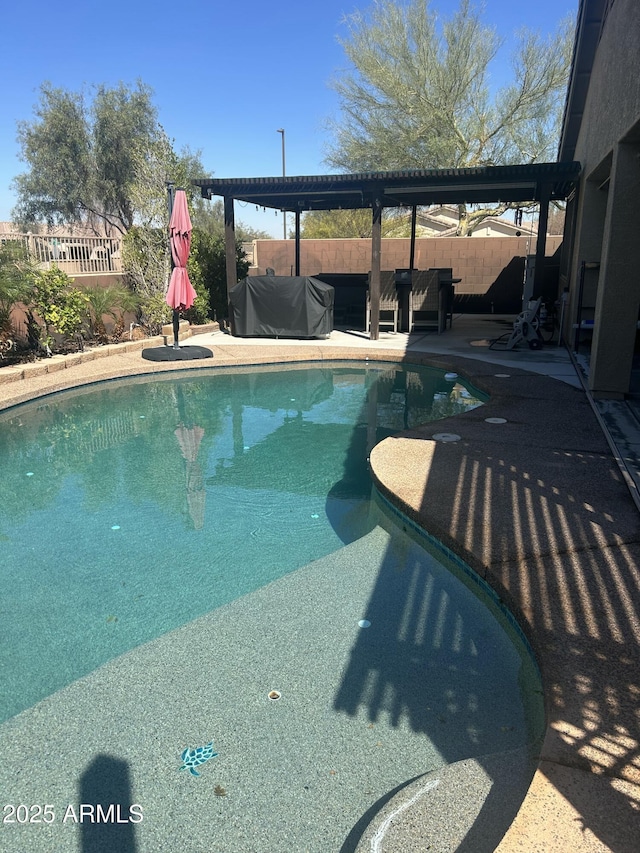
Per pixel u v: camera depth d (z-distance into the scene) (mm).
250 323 11172
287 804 1762
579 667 2100
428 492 3727
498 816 1641
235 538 3762
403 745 1979
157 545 3674
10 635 2764
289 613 2799
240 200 12273
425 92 17047
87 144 20078
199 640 2588
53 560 3490
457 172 9461
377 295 10586
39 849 1634
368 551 3416
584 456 4387
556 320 11055
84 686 2295
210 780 1854
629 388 6098
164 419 6496
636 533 3111
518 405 5973
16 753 1972
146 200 11336
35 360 8156
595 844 1438
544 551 2936
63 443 5684
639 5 4734
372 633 2627
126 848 1635
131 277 11656
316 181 10234
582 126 9859
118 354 9438
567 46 16344
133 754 1960
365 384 8031
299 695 2229
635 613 2410
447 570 3172
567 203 12516
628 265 5789
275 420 6434
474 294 16031
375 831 1604
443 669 2375
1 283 7418
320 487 4609
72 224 20922
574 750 1735
